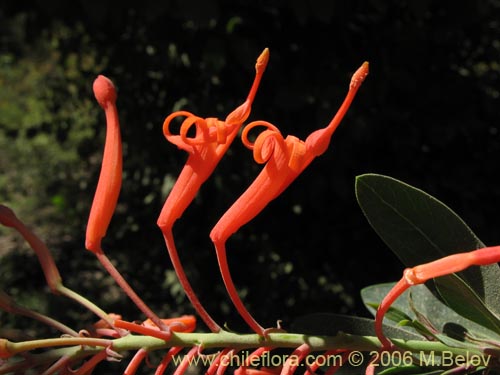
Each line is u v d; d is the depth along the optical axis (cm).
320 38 378
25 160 768
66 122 566
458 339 132
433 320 153
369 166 413
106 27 405
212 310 458
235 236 443
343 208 421
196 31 376
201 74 400
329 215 423
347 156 393
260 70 117
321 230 425
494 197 421
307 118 383
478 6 394
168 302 502
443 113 402
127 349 115
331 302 442
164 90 435
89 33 442
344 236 426
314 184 400
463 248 126
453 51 417
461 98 404
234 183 399
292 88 365
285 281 445
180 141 120
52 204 714
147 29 401
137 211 508
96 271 562
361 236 426
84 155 581
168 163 450
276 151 113
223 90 394
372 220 129
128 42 427
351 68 380
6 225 120
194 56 382
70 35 507
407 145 394
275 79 380
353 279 430
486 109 420
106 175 120
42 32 518
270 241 434
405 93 402
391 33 393
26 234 121
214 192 426
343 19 373
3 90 920
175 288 461
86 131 689
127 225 513
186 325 122
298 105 362
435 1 402
